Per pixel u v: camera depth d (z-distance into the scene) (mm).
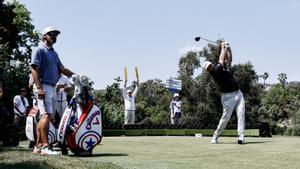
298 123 47312
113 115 24828
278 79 78750
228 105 10781
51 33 7703
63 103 10211
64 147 7910
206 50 47781
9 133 10117
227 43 11133
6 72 29594
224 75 10734
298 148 8758
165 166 5965
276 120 66375
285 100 68500
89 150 7637
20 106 13445
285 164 6184
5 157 6266
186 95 49812
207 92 48219
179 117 22656
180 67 50375
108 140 12375
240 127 10617
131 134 20359
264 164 6191
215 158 7008
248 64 50031
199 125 21281
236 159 6855
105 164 5816
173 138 13953
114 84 32969
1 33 36688
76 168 5410
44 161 5617
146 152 8188
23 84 31781
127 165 6059
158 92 68812
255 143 10539
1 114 10336
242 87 50406
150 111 61594
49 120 7492
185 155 7551
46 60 7617
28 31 48312
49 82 7629
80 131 7582
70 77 8070
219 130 10883
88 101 7734
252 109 50781
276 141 11328
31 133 9102
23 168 5094
